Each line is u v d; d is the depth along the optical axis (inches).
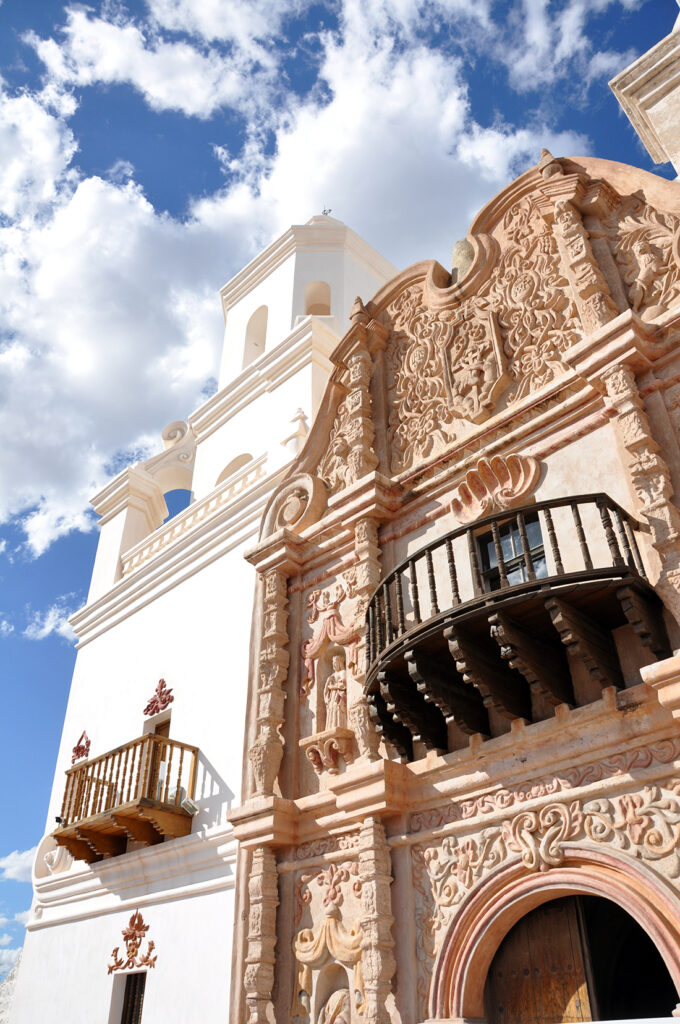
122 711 548.1
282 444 525.3
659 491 290.2
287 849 364.2
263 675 410.0
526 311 389.4
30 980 506.0
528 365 376.2
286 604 430.6
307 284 703.1
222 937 386.9
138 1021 419.5
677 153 373.4
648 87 402.9
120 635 592.7
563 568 297.6
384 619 338.6
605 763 274.8
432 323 439.8
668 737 262.4
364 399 442.3
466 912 289.0
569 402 340.8
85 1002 451.2
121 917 460.1
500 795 299.0
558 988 272.4
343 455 445.1
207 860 415.5
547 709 299.7
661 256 347.9
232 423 644.1
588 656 268.7
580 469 330.6
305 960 331.6
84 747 569.6
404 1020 288.2
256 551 447.2
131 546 688.4
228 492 560.1
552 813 280.8
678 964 232.1
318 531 425.1
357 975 312.2
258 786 375.9
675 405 309.7
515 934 291.4
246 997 336.8
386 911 308.2
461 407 394.3
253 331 746.2
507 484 353.1
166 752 486.9
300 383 571.2
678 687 251.0
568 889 268.7
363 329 463.8
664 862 248.1
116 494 717.3
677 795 254.4
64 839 489.1
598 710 276.4
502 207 426.9
